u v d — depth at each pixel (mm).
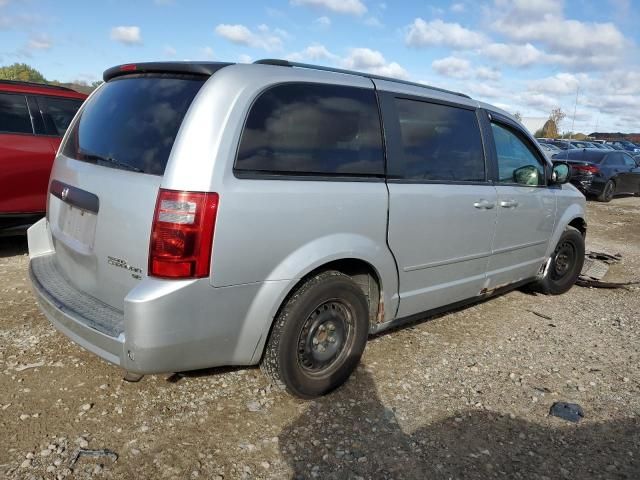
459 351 3988
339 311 3170
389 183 3291
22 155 5582
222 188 2506
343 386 3338
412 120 3514
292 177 2805
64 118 6004
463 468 2650
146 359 2455
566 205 5211
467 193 3846
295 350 2934
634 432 3064
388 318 3506
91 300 2855
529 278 5082
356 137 3135
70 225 3070
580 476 2648
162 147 2602
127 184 2602
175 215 2426
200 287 2492
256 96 2695
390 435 2875
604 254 7531
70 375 3240
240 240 2572
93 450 2596
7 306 4227
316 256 2873
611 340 4445
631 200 16969
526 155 4680
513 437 2939
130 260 2562
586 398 3424
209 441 2723
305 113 2898
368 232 3150
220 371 3385
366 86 3262
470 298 4285
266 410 3018
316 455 2672
